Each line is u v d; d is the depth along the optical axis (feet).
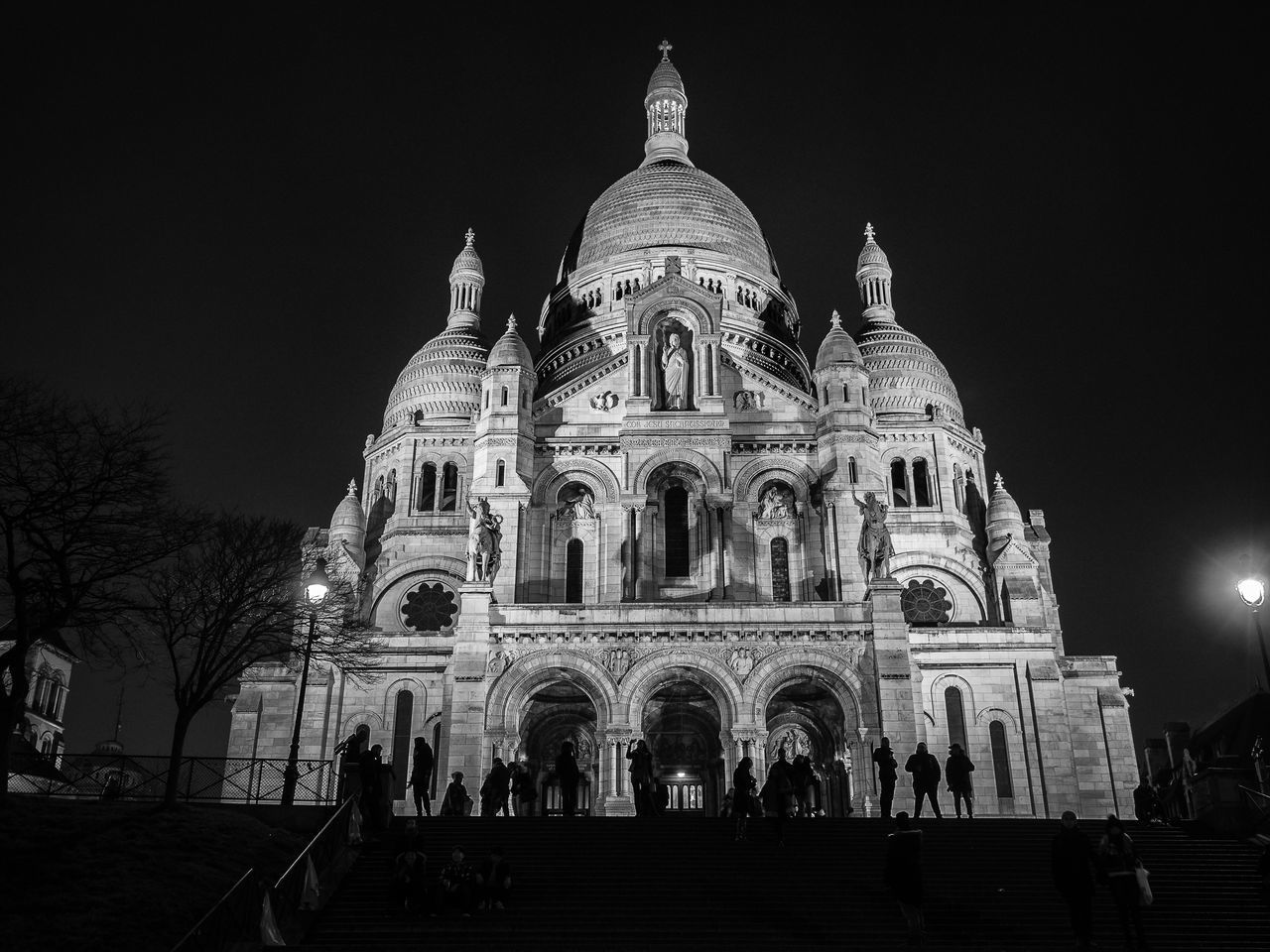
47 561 139.44
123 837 118.73
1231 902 116.26
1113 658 246.06
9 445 138.82
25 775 158.81
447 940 102.32
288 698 221.25
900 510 274.77
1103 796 234.99
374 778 131.54
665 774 208.03
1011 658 229.86
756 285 300.61
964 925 108.06
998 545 267.80
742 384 233.76
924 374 297.33
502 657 192.24
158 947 97.25
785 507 224.94
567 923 106.42
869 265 334.65
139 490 142.82
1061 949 98.53
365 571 263.08
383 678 222.07
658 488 224.53
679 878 118.32
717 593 213.46
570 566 221.46
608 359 236.63
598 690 189.78
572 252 327.47
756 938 103.55
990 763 223.10
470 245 331.77
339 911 108.58
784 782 129.49
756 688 189.47
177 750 138.92
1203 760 163.94
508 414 223.30
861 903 111.75
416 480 274.77
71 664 318.04
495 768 155.53
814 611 195.42
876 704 188.85
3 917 98.89
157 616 152.97
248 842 122.83
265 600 167.63
